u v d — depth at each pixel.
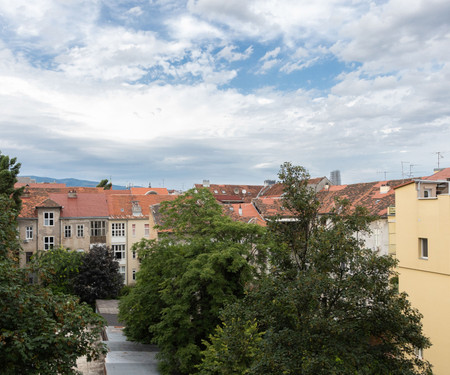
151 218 51.09
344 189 53.91
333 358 11.91
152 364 26.94
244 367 15.56
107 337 34.03
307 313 12.31
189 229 32.16
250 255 27.17
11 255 14.65
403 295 13.22
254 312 13.74
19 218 47.75
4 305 11.48
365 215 13.84
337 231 13.04
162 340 25.05
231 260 25.22
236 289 25.80
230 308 14.90
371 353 12.62
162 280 29.12
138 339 31.77
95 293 44.91
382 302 13.09
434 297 21.16
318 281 12.34
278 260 14.83
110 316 39.53
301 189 14.91
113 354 29.11
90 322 13.02
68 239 50.25
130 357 28.55
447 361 20.23
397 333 12.77
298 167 15.18
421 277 22.02
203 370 20.69
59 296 13.55
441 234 20.69
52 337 11.52
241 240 30.28
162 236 31.16
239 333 14.47
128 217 53.31
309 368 11.27
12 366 11.32
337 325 11.67
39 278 13.85
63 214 50.66
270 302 13.51
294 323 13.08
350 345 12.41
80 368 28.89
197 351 24.45
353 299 12.18
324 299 12.91
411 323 12.79
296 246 14.51
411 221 22.72
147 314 29.69
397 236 23.80
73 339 11.89
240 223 28.22
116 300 45.19
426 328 21.56
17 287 11.55
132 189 82.38
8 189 41.53
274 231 15.01
